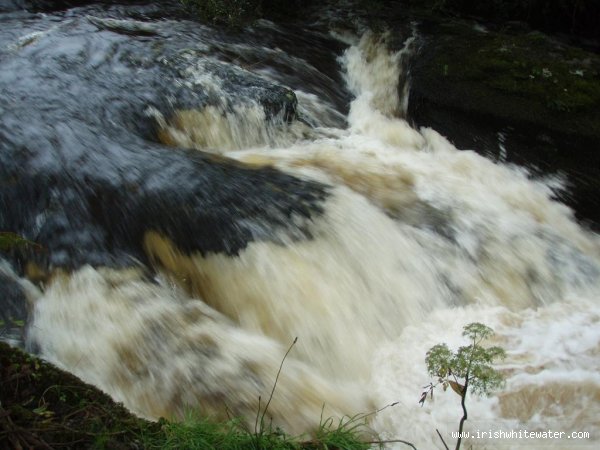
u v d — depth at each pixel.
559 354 4.46
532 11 10.21
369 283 4.82
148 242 4.73
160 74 6.57
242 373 4.02
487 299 5.07
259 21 9.02
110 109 5.95
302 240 4.84
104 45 7.00
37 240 4.62
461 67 7.48
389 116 7.55
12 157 5.08
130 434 3.14
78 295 4.31
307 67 8.04
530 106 6.86
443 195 5.93
